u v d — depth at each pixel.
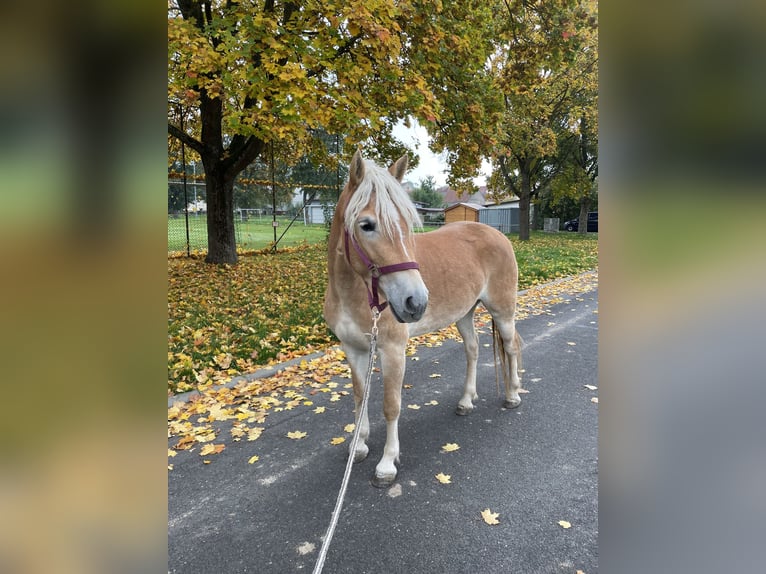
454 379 3.99
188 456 2.76
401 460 2.66
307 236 19.33
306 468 2.61
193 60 4.39
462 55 6.93
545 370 4.17
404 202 1.92
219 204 9.61
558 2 7.04
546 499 2.27
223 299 6.59
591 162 24.08
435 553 1.91
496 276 3.21
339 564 1.87
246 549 1.98
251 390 3.71
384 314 2.29
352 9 4.50
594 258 13.46
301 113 4.63
